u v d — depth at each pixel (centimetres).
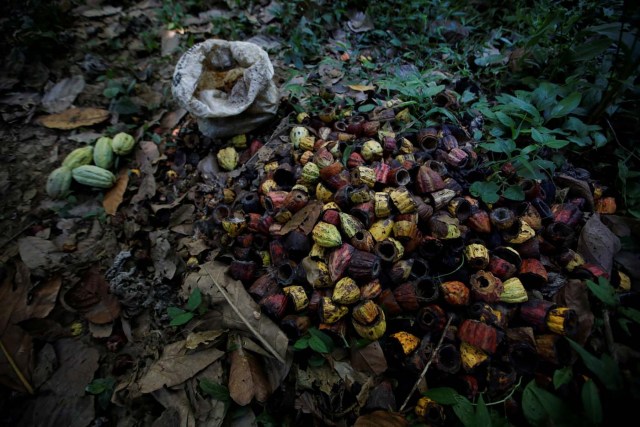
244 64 152
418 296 106
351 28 214
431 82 154
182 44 216
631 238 119
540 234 118
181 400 108
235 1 234
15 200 156
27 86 189
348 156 130
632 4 116
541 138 118
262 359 111
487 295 103
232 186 149
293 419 104
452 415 96
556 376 92
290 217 121
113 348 123
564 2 201
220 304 119
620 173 127
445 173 125
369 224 116
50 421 110
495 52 193
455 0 216
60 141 174
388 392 100
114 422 111
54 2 222
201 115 146
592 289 92
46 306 127
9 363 115
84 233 149
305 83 180
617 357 95
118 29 221
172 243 144
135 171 167
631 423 83
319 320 112
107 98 191
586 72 154
